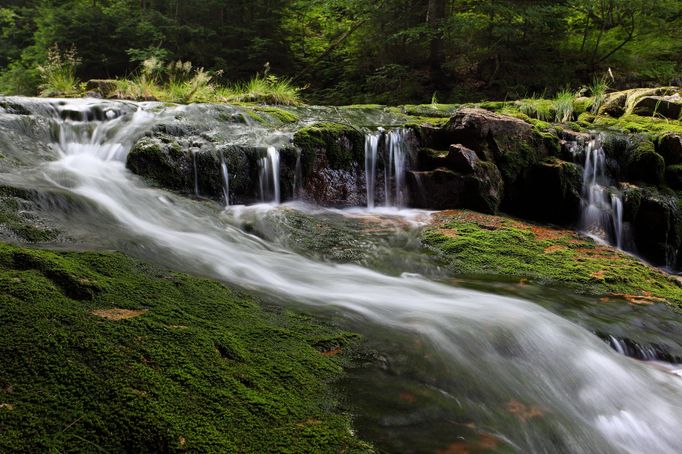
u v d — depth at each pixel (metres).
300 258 5.01
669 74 13.25
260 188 6.62
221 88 12.59
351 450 2.21
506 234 6.25
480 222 6.62
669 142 8.07
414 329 3.54
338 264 5.08
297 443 2.18
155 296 3.12
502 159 7.59
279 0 16.45
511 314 4.04
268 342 2.97
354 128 7.48
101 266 3.31
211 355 2.62
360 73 16.20
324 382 2.73
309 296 3.95
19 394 2.07
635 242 7.55
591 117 9.80
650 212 7.44
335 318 3.56
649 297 5.05
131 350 2.48
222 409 2.28
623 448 2.88
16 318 2.48
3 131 5.80
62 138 6.36
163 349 2.56
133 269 3.45
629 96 10.24
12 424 1.93
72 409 2.06
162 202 5.43
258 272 4.29
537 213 7.81
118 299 2.94
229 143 6.62
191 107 7.63
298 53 17.83
